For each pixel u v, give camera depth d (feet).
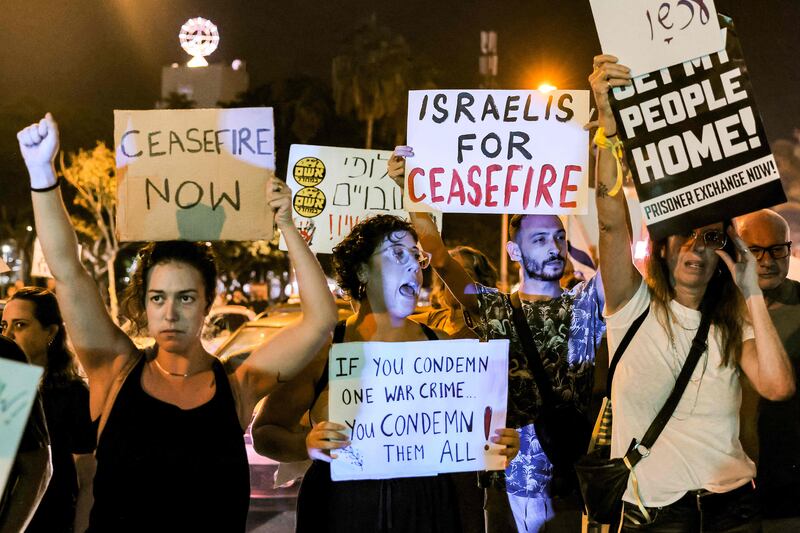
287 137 142.92
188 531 12.04
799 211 86.48
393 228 14.85
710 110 14.65
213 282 13.05
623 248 14.84
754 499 14.51
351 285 15.12
